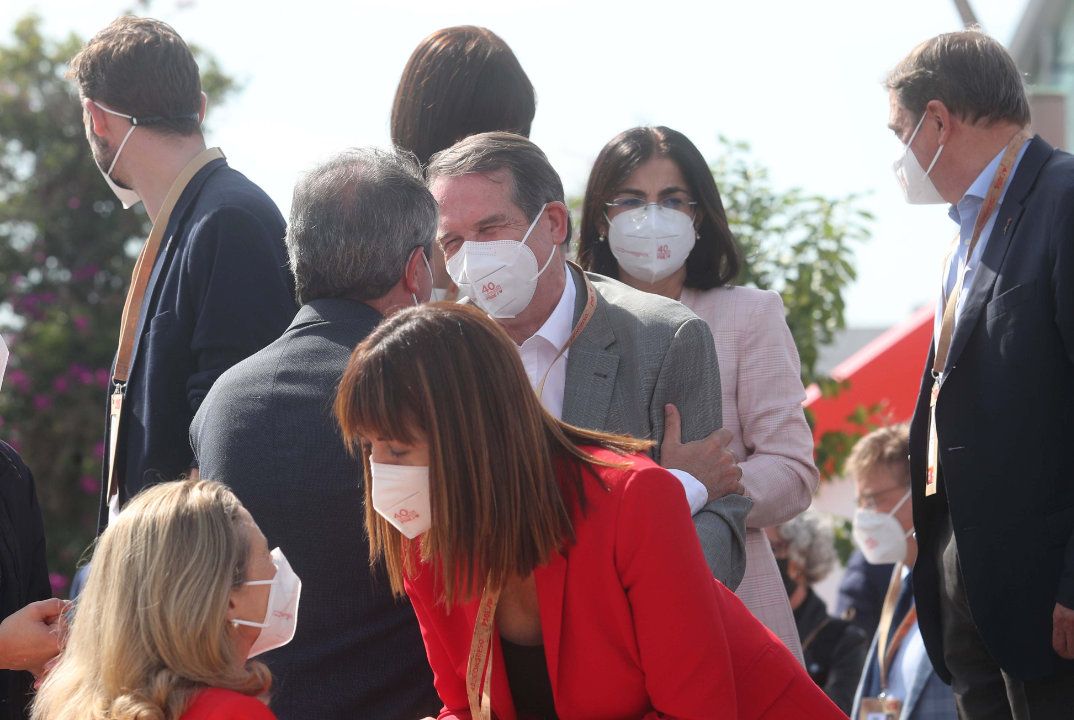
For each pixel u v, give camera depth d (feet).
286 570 22.45
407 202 26.14
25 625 27.09
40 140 111.24
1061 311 28.25
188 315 31.58
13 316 109.29
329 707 24.07
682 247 33.45
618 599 20.42
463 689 22.66
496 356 19.95
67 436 101.81
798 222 59.82
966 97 30.66
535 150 28.53
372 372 19.71
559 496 20.17
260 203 32.73
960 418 29.48
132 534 21.03
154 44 33.63
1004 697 31.60
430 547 20.33
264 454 24.50
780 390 32.19
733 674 21.42
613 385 26.96
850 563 58.70
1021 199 29.48
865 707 42.80
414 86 34.19
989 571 28.96
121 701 20.21
